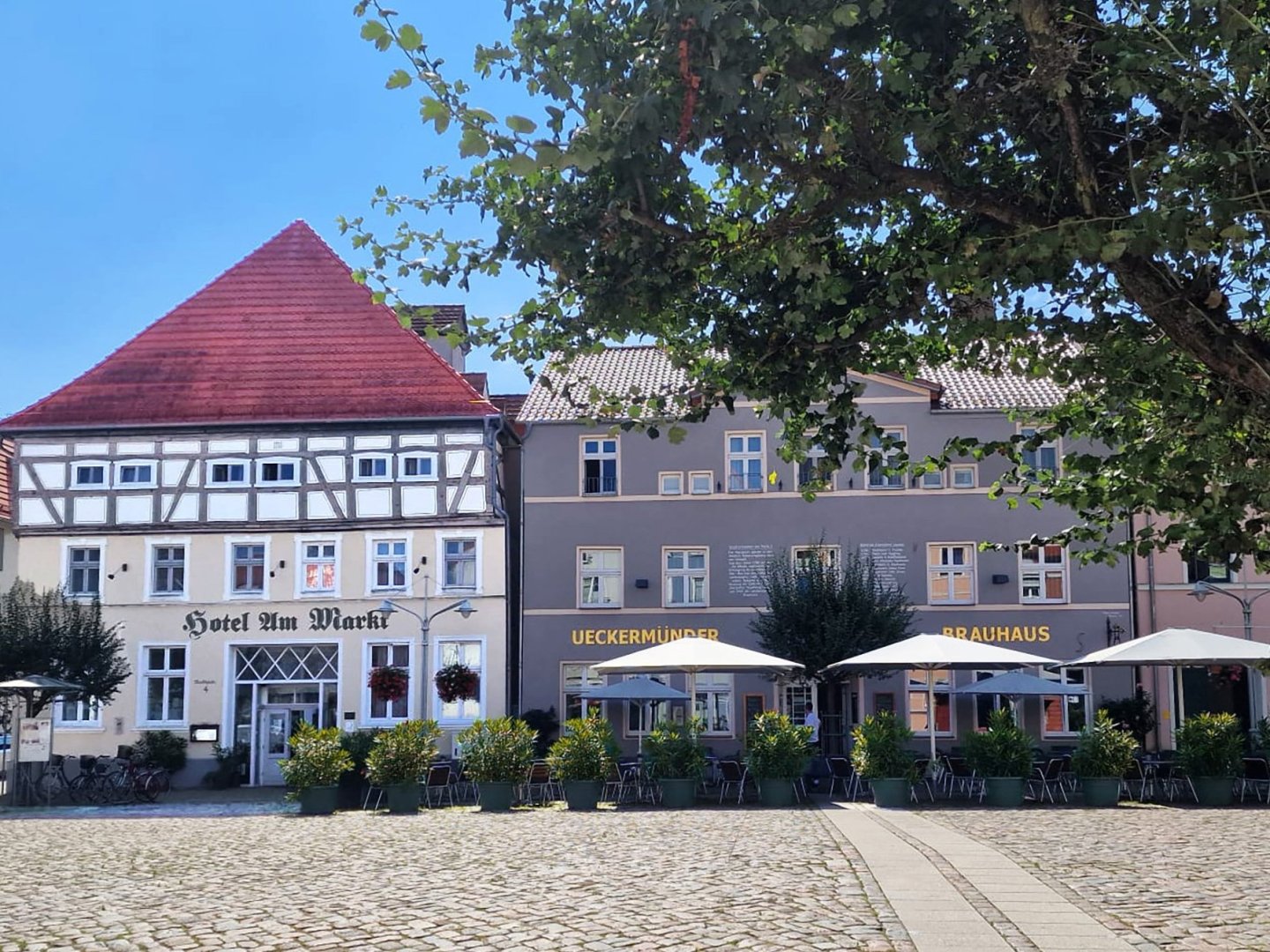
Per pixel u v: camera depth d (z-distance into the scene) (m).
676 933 9.77
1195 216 5.71
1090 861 13.94
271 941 9.84
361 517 35.03
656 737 23.89
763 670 25.19
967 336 6.70
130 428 35.66
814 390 7.22
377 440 35.31
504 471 36.91
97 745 34.28
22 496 35.66
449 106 5.74
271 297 38.00
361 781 25.27
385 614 30.95
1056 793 24.38
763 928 9.91
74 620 30.95
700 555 34.62
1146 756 25.41
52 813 25.73
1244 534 6.60
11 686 26.67
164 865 15.16
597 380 36.16
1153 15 5.97
